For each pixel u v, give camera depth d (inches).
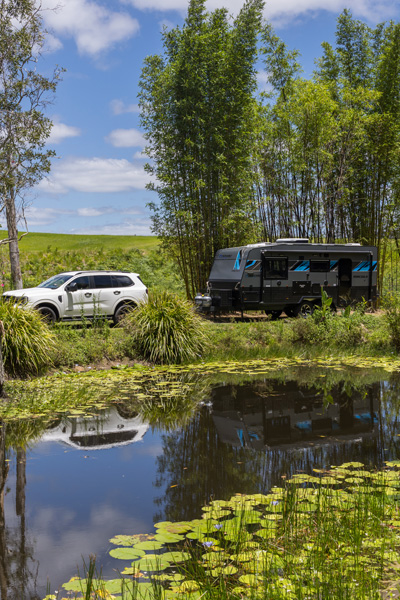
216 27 712.4
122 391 363.6
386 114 816.3
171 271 1082.7
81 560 139.8
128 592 120.3
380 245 861.8
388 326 579.2
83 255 1267.2
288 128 796.6
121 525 160.6
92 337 488.7
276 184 811.4
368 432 259.9
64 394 350.0
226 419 288.8
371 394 346.6
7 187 450.3
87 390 367.6
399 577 122.2
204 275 754.8
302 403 323.3
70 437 259.1
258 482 193.0
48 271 1040.2
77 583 126.0
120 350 480.1
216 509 167.8
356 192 866.8
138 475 204.2
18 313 427.5
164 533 151.3
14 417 296.2
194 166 719.7
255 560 132.4
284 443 243.1
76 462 221.5
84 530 157.9
